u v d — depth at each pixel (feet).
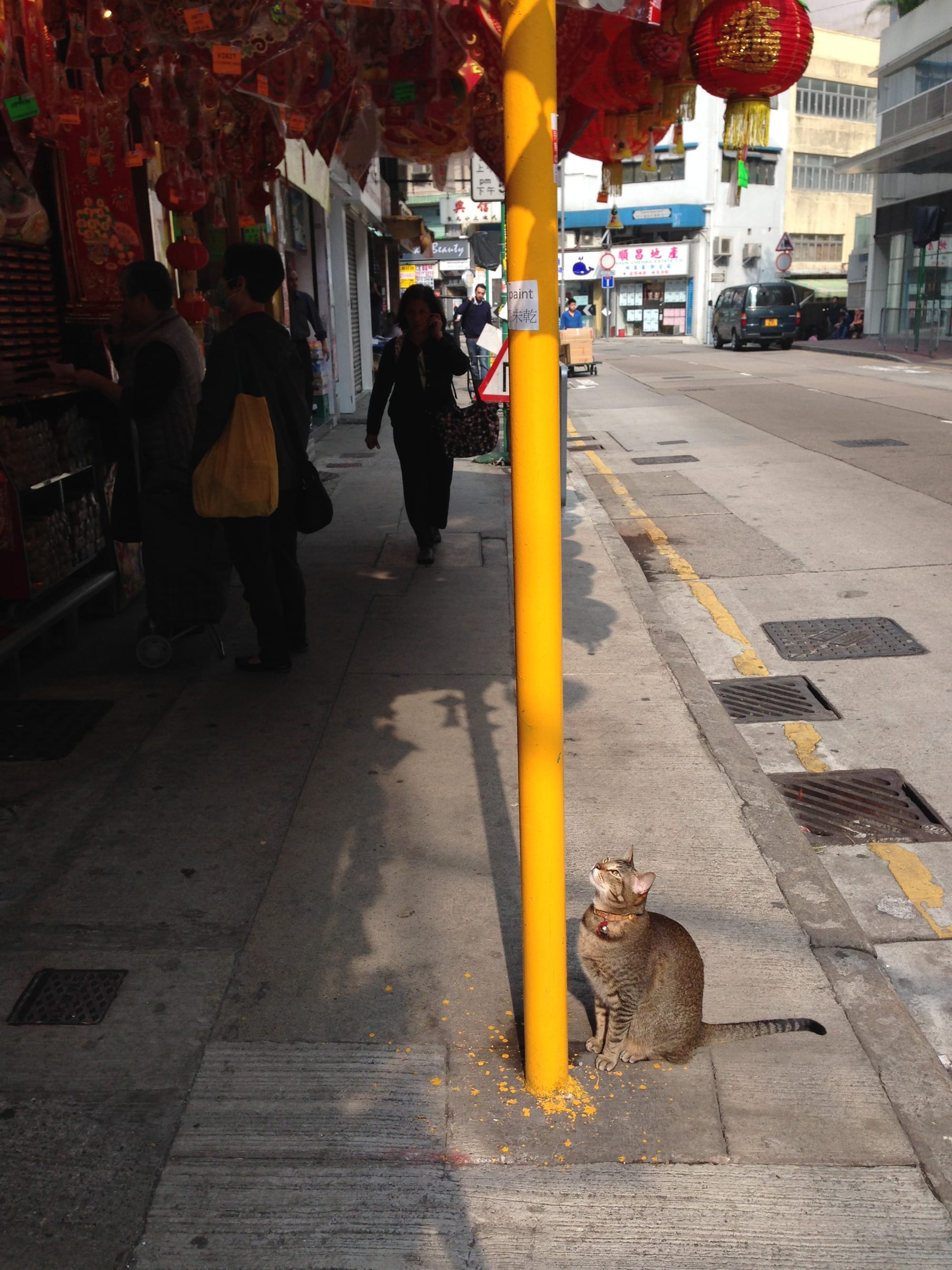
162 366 16.40
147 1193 7.45
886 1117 8.18
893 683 17.81
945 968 10.63
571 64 13.75
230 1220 7.25
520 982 9.70
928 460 37.50
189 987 9.65
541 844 7.85
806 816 13.70
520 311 7.07
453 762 14.16
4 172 16.75
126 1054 8.80
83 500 19.15
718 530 29.04
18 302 17.75
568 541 27.12
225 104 21.17
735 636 20.44
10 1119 8.10
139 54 17.69
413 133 20.02
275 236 36.65
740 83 10.05
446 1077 8.55
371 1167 7.68
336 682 17.10
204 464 15.78
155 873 11.54
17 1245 7.06
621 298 171.32
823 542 27.09
